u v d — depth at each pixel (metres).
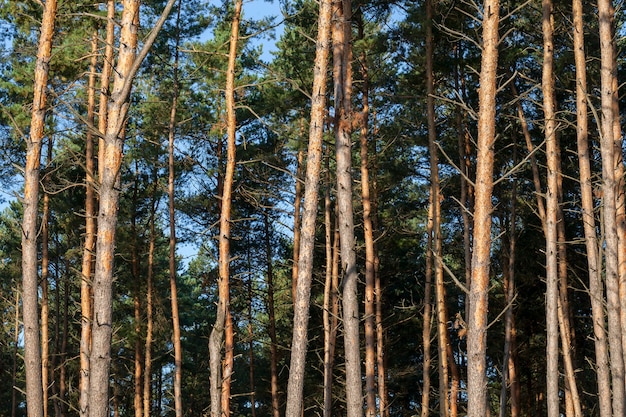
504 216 30.16
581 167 17.00
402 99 26.03
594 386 28.20
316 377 34.41
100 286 10.90
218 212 31.61
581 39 17.66
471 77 26.39
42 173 28.77
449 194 30.64
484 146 11.35
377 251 29.39
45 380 28.12
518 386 28.97
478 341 10.96
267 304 37.97
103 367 10.76
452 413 25.03
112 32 20.34
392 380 33.50
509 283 25.78
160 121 28.38
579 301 29.50
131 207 32.28
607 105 15.40
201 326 44.59
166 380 46.56
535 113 27.19
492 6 11.65
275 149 30.22
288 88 27.33
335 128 15.64
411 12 21.75
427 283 24.00
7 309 40.22
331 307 28.06
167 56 27.92
